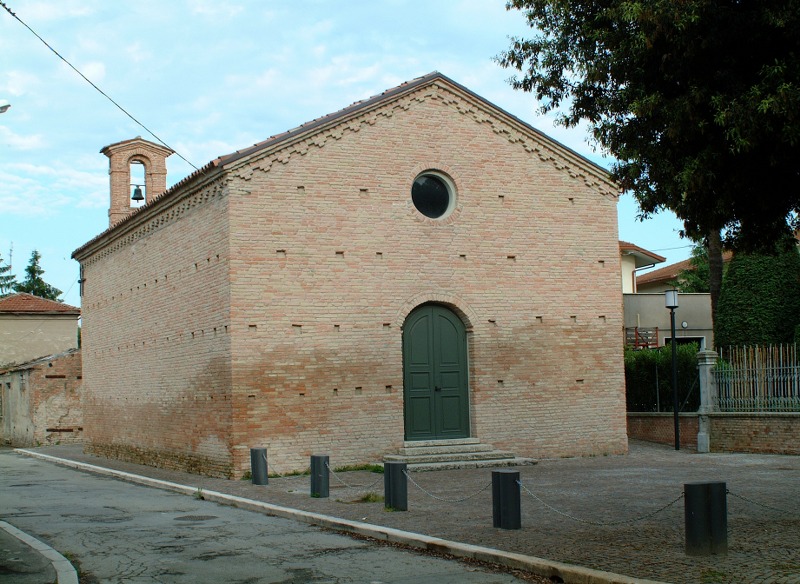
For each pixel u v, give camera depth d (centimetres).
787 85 1062
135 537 1315
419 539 1191
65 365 3969
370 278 2203
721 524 1042
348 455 2141
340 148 2200
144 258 2631
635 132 1294
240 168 2084
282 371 2089
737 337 3397
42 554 1168
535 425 2339
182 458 2333
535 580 995
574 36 1370
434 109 2317
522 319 2356
